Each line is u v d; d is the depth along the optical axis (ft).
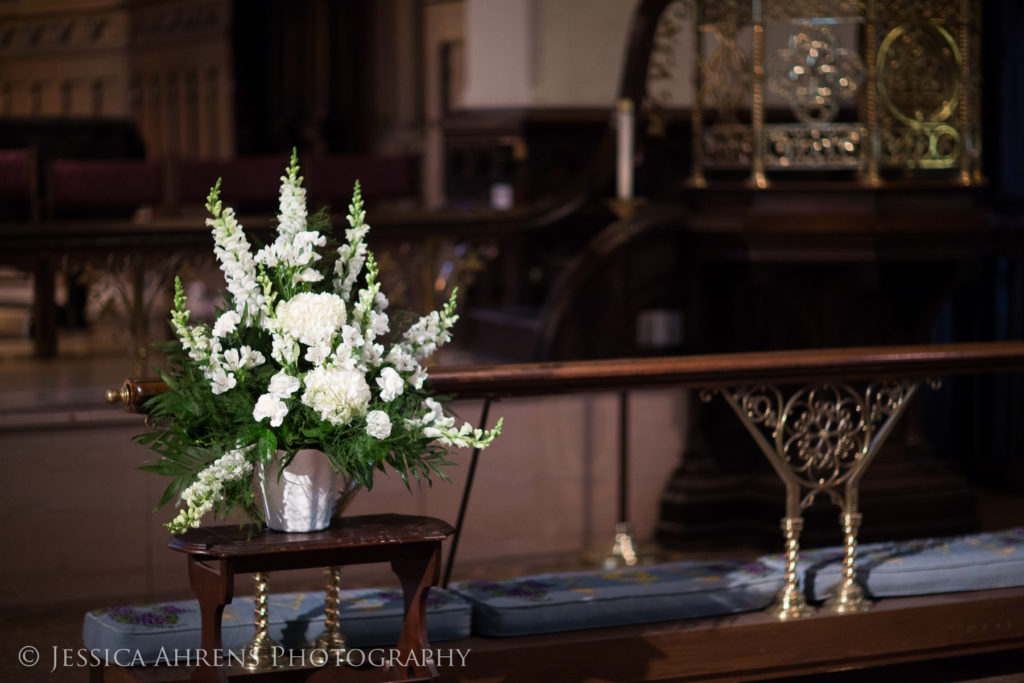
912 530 21.03
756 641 12.99
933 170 23.06
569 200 23.93
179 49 45.88
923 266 20.95
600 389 13.12
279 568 10.06
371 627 11.87
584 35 28.43
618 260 21.71
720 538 21.47
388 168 28.35
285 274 10.43
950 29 20.81
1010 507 23.43
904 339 21.43
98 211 26.58
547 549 21.29
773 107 27.63
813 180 24.08
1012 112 24.26
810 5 20.33
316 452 10.32
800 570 13.69
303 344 10.45
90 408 18.88
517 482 20.98
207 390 10.15
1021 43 24.23
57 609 18.08
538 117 27.50
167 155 46.75
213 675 10.18
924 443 21.57
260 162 27.55
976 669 14.69
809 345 21.16
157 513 18.88
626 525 20.11
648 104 24.59
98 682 11.54
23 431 18.15
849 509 13.87
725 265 21.76
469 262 23.48
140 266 21.22
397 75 40.78
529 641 12.25
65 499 18.39
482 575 19.97
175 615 11.60
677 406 21.84
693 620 12.99
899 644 13.56
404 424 10.41
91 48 48.57
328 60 42.24
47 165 25.63
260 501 10.54
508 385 12.69
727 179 24.20
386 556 10.44
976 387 25.05
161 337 27.32
